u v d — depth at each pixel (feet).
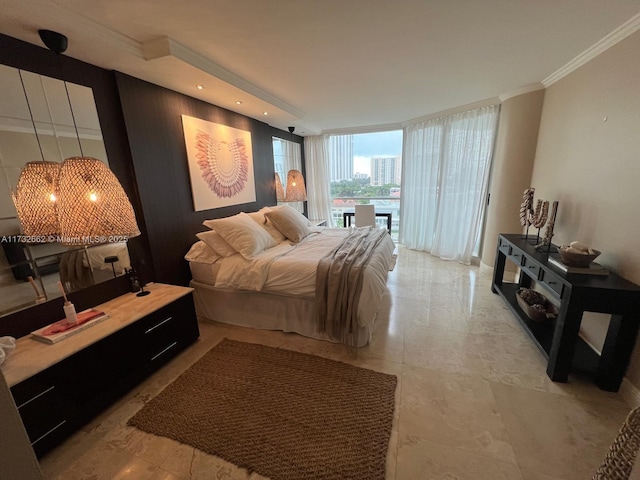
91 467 4.39
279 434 4.86
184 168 8.93
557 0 4.84
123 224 5.51
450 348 7.24
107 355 5.45
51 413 4.57
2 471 2.37
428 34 5.97
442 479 4.06
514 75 8.80
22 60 5.20
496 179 11.62
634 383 5.31
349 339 7.43
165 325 6.79
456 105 12.55
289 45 6.31
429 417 5.14
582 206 7.41
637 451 2.03
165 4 4.67
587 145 7.25
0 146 4.94
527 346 7.26
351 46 6.43
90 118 6.34
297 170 16.62
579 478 4.04
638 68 5.59
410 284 11.61
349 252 8.33
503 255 10.16
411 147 15.72
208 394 5.82
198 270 8.87
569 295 5.48
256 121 12.71
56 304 5.80
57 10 4.59
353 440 4.71
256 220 10.66
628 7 5.08
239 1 4.63
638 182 5.54
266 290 7.97
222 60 7.07
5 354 4.55
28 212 5.15
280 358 7.00
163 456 4.54
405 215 17.10
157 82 7.69
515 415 5.13
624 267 5.84
